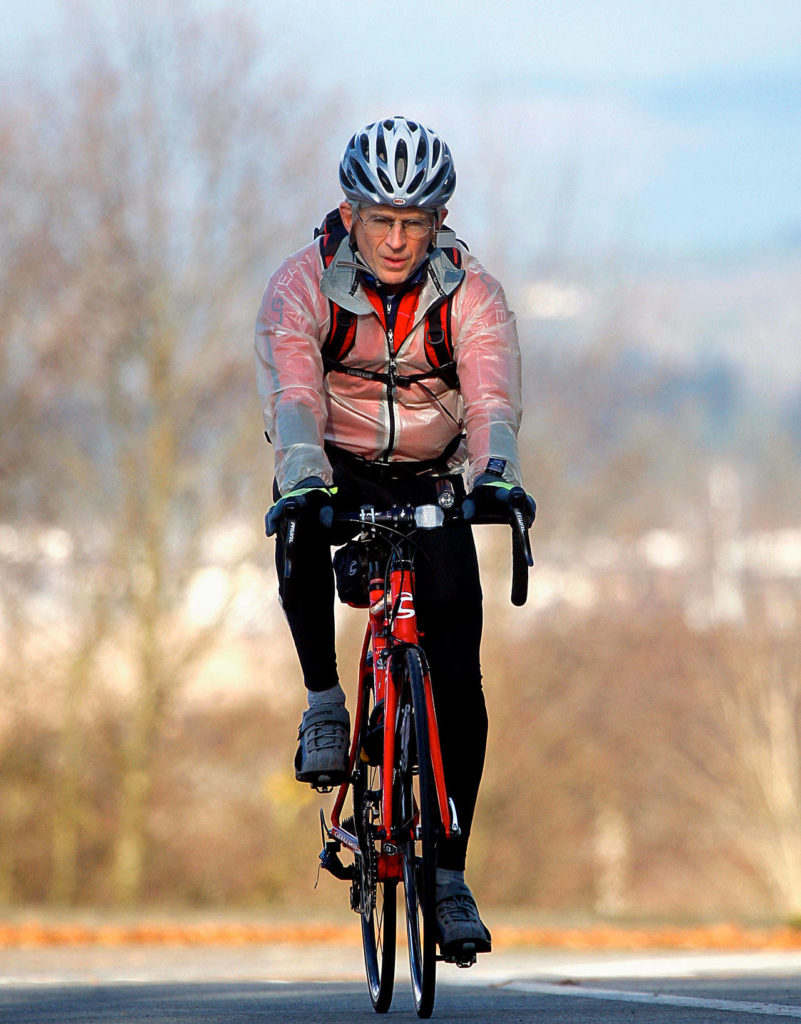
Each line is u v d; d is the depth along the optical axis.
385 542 13.09
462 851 13.12
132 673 78.75
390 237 12.99
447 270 13.36
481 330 13.41
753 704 89.69
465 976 19.66
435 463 13.94
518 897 87.25
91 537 76.75
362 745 13.70
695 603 93.38
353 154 13.04
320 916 49.59
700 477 96.75
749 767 88.69
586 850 91.12
